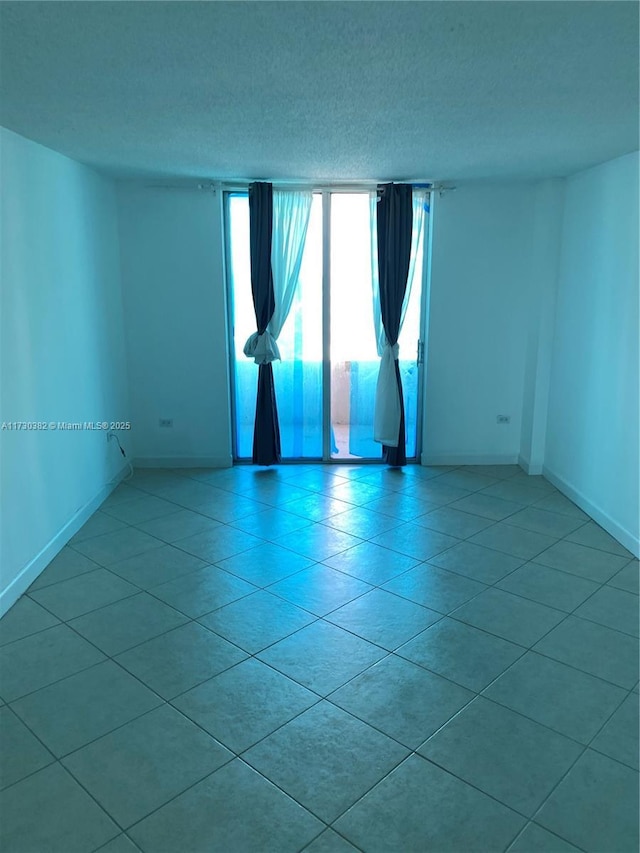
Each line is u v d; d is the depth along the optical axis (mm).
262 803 1982
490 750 2207
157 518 4453
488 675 2637
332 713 2404
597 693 2518
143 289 5297
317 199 5301
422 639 2912
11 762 2152
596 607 3193
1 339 3150
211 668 2689
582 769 2119
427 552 3879
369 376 5656
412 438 5801
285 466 5746
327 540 4074
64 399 4004
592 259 4391
